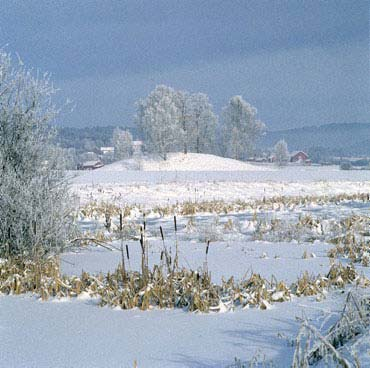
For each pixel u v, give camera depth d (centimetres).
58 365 459
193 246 1189
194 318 606
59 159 993
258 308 644
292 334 535
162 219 1769
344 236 1235
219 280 803
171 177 4147
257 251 1109
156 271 789
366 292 635
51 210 928
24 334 550
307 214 1695
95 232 1348
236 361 453
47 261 873
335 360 443
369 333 459
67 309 653
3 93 958
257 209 2045
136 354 484
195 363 458
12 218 905
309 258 1016
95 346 509
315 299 679
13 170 929
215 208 2008
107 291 691
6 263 845
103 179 3897
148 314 629
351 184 3397
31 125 962
